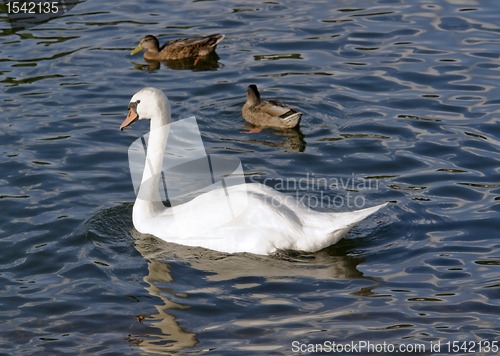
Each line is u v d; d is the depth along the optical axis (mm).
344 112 15820
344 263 10344
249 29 20750
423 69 17781
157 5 22891
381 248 10742
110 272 10188
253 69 18250
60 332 8875
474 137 14375
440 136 14492
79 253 10664
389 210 11867
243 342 8625
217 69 18375
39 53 19141
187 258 10555
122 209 11961
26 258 10492
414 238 10992
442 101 16094
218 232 10648
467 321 8906
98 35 20531
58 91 16875
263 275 10078
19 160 13500
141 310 9305
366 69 17922
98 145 14266
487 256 10383
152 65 18844
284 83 17359
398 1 22500
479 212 11656
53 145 14188
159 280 9984
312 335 8719
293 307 9312
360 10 21844
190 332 8836
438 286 9672
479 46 18969
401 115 15516
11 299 9508
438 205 11961
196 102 16484
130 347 8578
